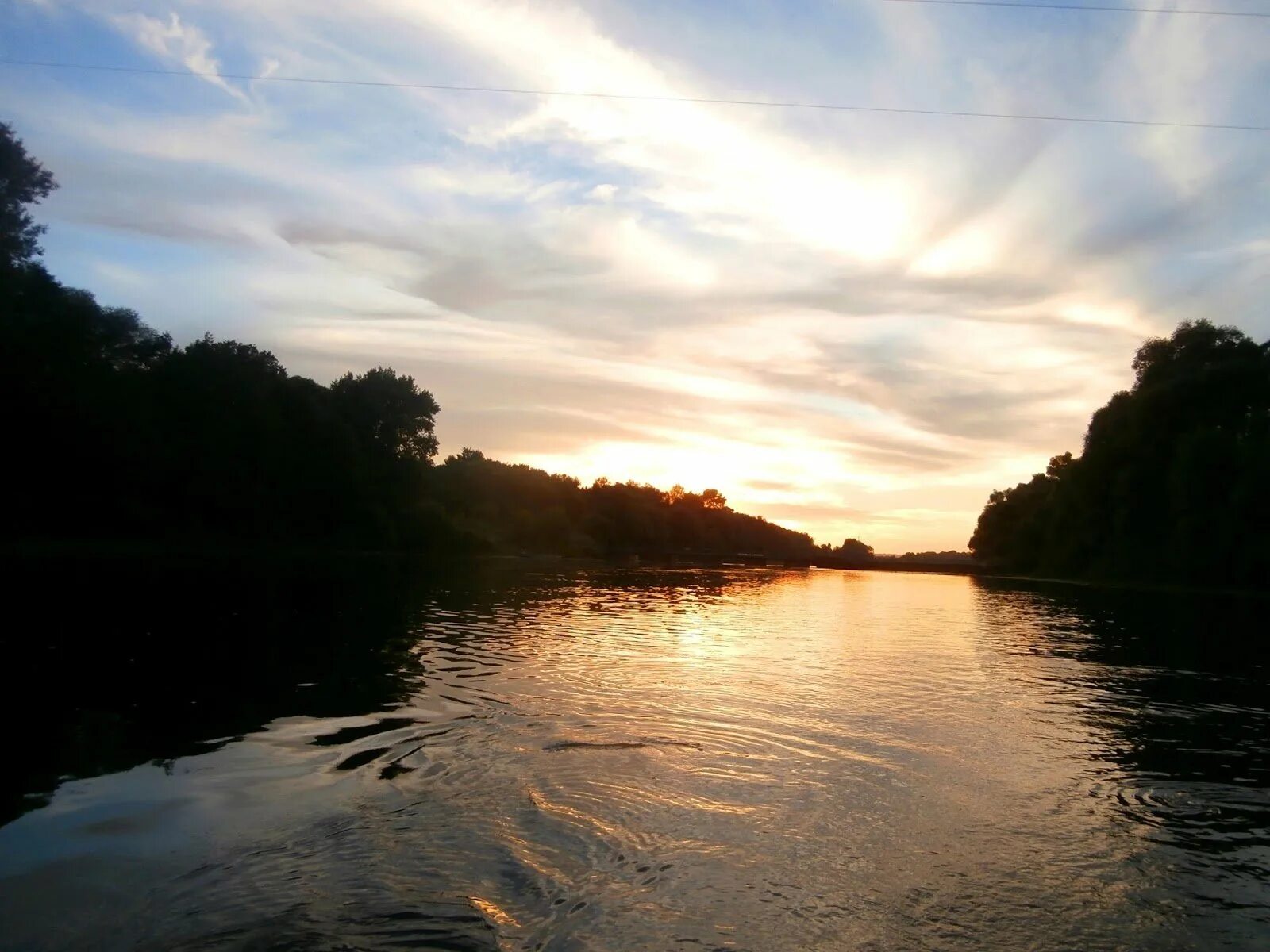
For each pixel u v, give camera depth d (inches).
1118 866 385.1
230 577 1815.9
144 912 307.3
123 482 2760.8
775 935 310.7
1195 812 461.7
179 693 649.0
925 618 1659.7
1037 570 4325.8
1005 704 741.9
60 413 2448.3
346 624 1104.8
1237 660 1080.8
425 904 319.0
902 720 658.8
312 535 3570.4
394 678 741.3
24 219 2501.2
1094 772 534.9
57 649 813.2
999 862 385.4
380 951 285.9
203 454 3110.2
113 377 2792.8
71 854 352.2
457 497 5162.4
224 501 3149.6
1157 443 3289.9
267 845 368.2
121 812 400.5
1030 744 600.7
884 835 412.5
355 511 3651.6
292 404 3540.8
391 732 558.3
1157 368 3535.9
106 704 606.9
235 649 860.0
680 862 368.2
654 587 2445.9
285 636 968.9
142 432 2815.0
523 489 5836.6
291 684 701.3
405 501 4025.6
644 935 305.1
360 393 4111.7
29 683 662.5
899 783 493.4
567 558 4840.1
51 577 1583.4
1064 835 422.3
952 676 890.7
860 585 3228.3
